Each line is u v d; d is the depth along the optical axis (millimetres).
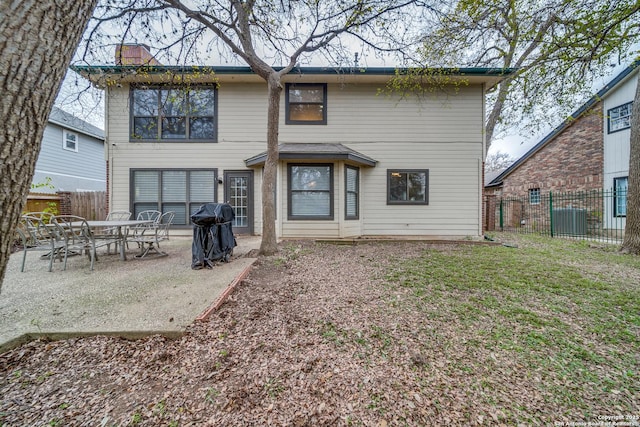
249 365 1964
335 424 1485
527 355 2102
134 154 7852
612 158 9125
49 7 1149
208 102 7965
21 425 1474
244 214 8016
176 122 7969
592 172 9688
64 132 12148
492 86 8109
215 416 1534
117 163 7820
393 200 8047
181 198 7941
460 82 7609
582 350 2166
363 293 3332
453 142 7996
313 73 7410
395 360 2025
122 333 2305
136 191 7895
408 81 7242
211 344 2209
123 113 7812
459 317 2705
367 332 2404
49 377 1848
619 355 2105
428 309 2883
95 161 13852
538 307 2951
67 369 1928
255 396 1680
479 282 3748
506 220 13062
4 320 2486
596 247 6555
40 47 1132
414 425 1478
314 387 1753
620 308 2920
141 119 7891
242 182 8000
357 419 1516
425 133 8000
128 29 4973
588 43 5336
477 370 1927
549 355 2104
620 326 2539
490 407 1604
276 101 5172
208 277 3799
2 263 1110
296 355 2076
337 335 2350
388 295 3268
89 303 2887
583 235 9070
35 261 4836
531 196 12148
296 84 7945
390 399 1657
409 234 8016
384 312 2803
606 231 8883
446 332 2420
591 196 9555
